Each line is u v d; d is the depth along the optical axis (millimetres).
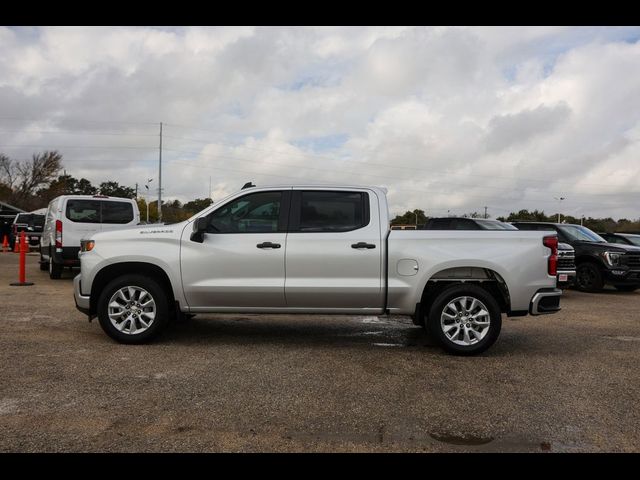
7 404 4359
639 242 16391
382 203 6465
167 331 7332
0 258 20375
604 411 4434
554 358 6199
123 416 4152
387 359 6035
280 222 6426
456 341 6234
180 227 6492
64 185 74625
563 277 9203
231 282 6336
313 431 3936
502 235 6301
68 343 6453
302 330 7637
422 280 6227
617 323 8648
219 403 4477
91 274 6473
